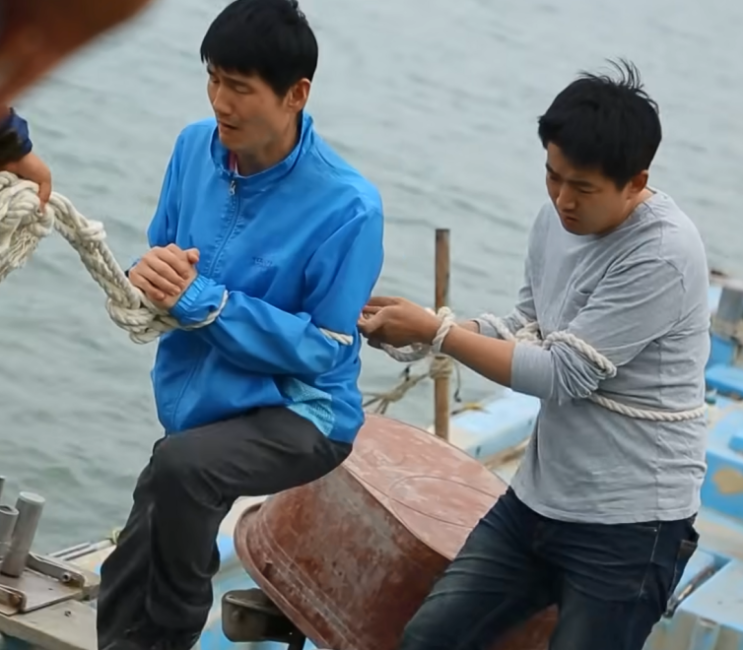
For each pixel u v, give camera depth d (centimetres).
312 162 346
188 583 350
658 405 382
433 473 458
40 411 1041
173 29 1928
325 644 421
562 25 2638
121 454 1010
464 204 1708
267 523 444
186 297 329
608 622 385
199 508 342
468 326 427
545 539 397
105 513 938
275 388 350
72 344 1119
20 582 416
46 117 1602
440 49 2336
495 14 2595
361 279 345
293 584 430
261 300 340
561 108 362
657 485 383
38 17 106
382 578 417
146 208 1413
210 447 342
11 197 289
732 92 2442
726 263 1720
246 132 331
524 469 411
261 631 456
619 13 2812
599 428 386
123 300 329
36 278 1198
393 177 1781
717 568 613
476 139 1955
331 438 362
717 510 660
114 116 1641
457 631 407
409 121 1994
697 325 381
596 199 364
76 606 412
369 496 422
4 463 986
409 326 387
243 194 347
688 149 2133
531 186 1783
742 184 2012
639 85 374
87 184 1454
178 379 360
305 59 328
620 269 373
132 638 357
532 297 422
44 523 924
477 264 1528
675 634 552
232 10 326
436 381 684
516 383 381
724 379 758
